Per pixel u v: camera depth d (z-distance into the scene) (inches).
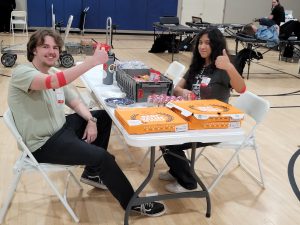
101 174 85.0
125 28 438.9
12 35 374.3
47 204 95.3
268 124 166.1
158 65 283.4
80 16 415.5
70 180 107.6
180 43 340.2
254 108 101.0
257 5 464.1
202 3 451.2
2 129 142.5
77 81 215.0
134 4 432.5
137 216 92.0
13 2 386.0
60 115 89.0
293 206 100.8
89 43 270.8
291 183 113.3
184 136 73.7
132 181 109.7
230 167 121.8
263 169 121.5
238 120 79.3
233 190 107.6
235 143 101.7
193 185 102.7
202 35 103.0
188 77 110.3
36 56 83.4
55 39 83.1
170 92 97.9
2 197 97.0
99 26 429.7
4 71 237.5
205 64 106.7
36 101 82.4
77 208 94.1
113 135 139.3
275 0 350.0
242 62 255.1
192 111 77.3
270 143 144.1
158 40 335.6
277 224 92.3
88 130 95.0
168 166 108.7
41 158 84.8
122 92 105.8
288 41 291.3
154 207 92.5
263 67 305.9
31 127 82.8
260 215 95.7
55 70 93.6
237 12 462.0
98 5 421.1
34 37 82.0
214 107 81.7
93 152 83.6
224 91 101.0
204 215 94.3
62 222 88.1
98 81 117.6
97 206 95.7
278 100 207.9
